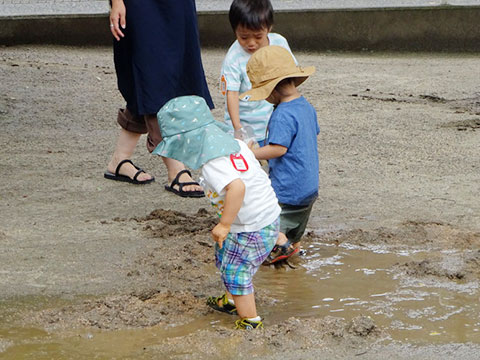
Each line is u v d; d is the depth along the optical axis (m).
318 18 26.44
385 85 19.67
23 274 7.14
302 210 7.55
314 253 7.95
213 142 5.95
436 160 11.69
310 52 26.39
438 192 9.98
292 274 7.38
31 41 25.62
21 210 9.11
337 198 9.71
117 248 7.86
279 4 27.80
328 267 7.55
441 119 15.09
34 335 5.88
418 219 8.89
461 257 7.71
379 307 6.53
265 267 7.57
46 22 25.55
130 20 9.62
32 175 10.68
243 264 6.09
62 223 8.65
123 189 10.12
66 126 13.95
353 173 10.95
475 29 26.39
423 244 8.14
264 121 9.23
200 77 10.06
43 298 6.60
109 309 6.30
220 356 5.52
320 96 17.83
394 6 26.34
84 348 5.65
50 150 12.18
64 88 17.42
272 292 6.91
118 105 15.95
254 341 5.73
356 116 15.40
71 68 20.22
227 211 5.84
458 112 15.90
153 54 9.64
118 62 10.02
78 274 7.16
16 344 5.71
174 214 8.97
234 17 8.85
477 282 7.11
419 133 13.72
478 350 5.66
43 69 19.64
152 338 5.86
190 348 5.64
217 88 18.31
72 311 6.28
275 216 6.20
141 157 11.88
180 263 7.44
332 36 26.59
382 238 8.30
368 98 17.66
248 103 9.18
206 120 6.23
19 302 6.50
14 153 11.91
